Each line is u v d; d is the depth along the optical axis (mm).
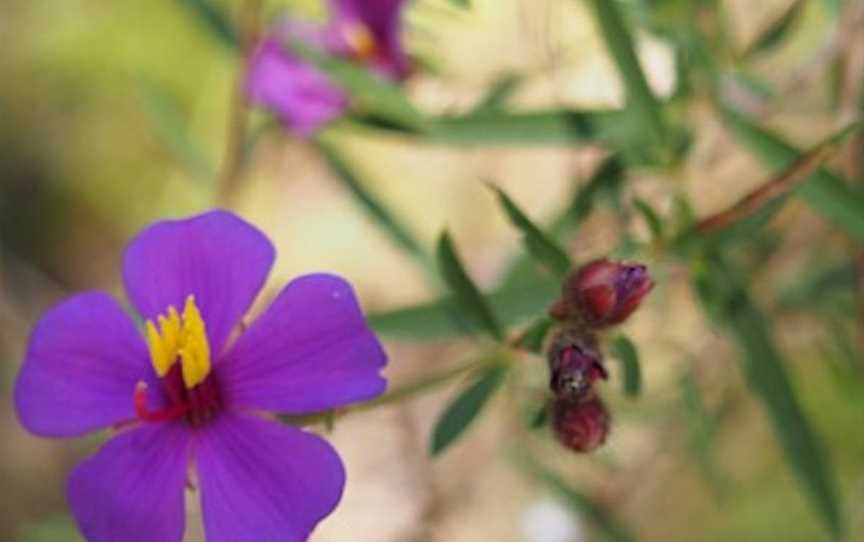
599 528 432
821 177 339
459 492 479
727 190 413
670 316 407
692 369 406
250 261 314
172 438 312
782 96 384
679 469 448
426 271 406
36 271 625
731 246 355
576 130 358
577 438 313
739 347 354
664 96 375
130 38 592
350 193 409
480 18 397
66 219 634
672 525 486
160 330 311
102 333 317
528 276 349
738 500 488
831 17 380
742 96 383
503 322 347
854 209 339
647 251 343
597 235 384
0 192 635
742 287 352
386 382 303
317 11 441
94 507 308
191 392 311
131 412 315
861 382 412
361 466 541
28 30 606
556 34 405
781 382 354
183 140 436
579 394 309
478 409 331
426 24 408
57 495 603
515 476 492
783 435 354
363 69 367
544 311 337
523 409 412
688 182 372
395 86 366
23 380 313
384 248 574
